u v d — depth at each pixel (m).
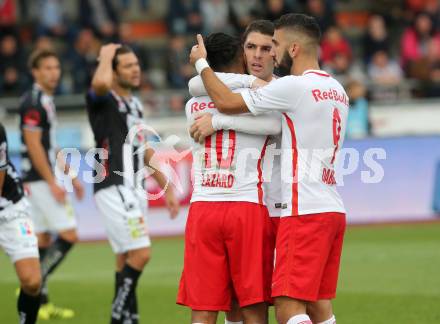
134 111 22.34
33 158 25.56
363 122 46.16
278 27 17.00
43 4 54.38
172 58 51.75
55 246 25.47
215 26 55.34
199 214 16.94
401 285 27.95
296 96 16.41
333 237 16.70
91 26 51.91
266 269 17.02
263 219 16.94
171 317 24.28
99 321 24.27
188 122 17.59
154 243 39.34
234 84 17.00
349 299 25.94
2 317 24.89
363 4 62.12
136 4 60.03
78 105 48.41
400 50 56.31
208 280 16.89
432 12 56.47
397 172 43.09
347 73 51.78
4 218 20.00
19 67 50.62
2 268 34.09
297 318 16.25
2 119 47.72
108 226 21.91
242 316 17.66
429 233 39.78
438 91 52.22
